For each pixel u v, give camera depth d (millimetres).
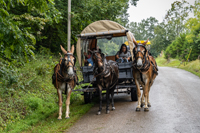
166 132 5266
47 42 14672
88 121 6637
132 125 5941
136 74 7477
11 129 6074
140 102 7734
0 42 4719
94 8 14359
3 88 7871
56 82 6992
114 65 8195
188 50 37031
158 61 60500
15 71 8719
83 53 9547
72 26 14453
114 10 15289
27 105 7828
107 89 7531
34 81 9734
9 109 7074
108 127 5902
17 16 9172
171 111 7117
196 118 6230
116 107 8328
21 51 5066
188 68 26016
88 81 8805
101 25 8859
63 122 6594
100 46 10062
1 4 4742
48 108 8141
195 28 34312
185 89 11234
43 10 5367
